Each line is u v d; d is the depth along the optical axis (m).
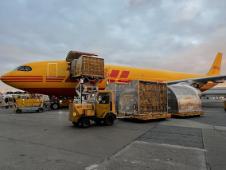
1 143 8.47
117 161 6.22
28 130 11.60
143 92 16.27
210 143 8.58
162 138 9.55
